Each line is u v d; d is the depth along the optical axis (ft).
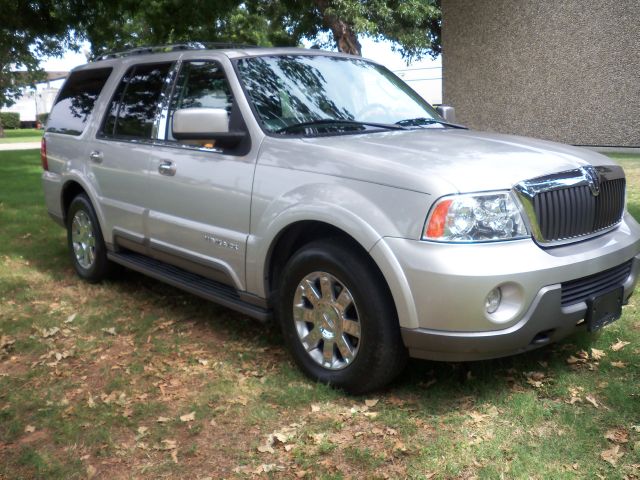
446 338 10.11
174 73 15.58
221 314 16.25
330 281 11.46
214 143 13.65
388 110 14.84
